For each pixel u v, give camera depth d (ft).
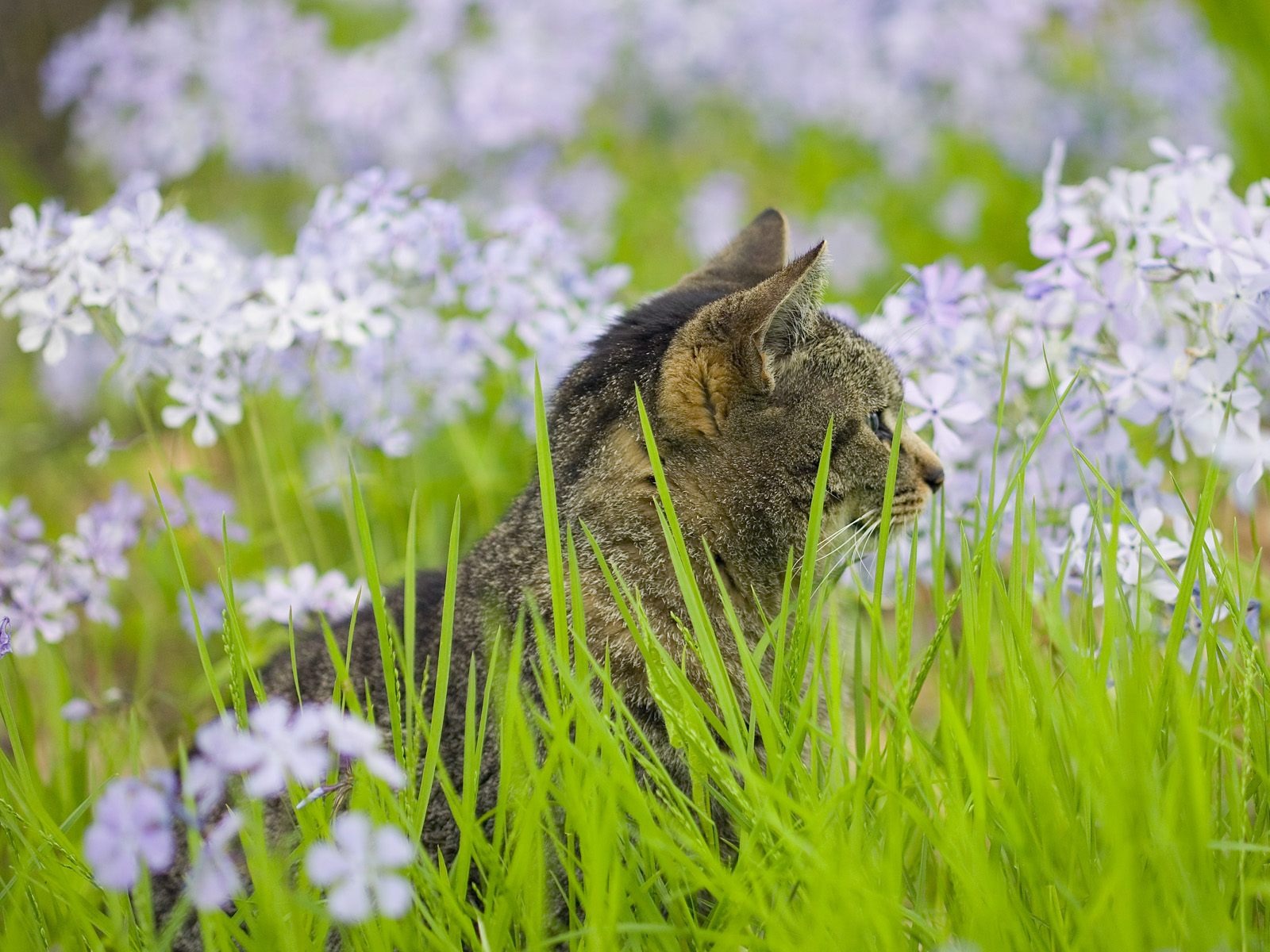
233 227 28.27
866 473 13.32
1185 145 27.17
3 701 11.00
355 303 14.51
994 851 9.24
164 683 18.34
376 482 17.76
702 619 10.03
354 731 7.02
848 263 27.25
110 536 15.08
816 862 8.07
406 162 26.68
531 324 16.75
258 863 8.68
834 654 9.69
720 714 11.71
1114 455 13.50
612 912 8.14
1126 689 8.87
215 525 15.94
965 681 10.83
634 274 26.63
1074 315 14.38
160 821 6.89
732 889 8.43
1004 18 26.48
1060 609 10.67
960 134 29.53
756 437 12.58
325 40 32.22
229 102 26.58
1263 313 11.65
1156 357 13.28
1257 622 12.17
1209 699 10.56
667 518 10.82
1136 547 11.87
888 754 9.53
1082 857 8.79
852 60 27.40
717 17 27.84
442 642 9.66
